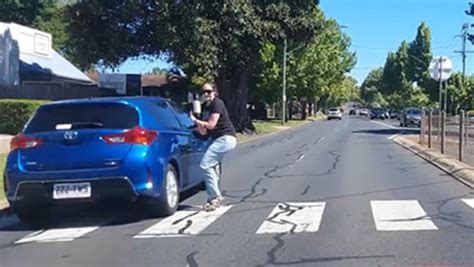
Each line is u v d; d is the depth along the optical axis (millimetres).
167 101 11945
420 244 8305
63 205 11078
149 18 32531
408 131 45906
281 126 56094
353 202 11797
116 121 10102
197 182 12219
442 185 14180
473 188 13633
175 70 52531
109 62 34906
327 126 58906
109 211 11148
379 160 20922
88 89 35188
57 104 10359
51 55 42969
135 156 9859
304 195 12805
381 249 8062
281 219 10203
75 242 8891
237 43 33688
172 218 10438
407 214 10461
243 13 32906
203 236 9055
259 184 14625
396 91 125625
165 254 8047
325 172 17109
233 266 7410
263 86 64375
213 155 10977
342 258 7656
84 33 34438
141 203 11031
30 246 8703
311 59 69125
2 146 20797
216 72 34125
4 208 11148
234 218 10359
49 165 9867
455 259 7531
